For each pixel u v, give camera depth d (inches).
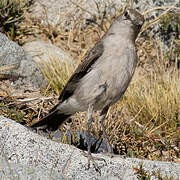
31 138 320.2
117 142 435.5
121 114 478.9
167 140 443.5
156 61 644.7
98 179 306.8
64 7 645.9
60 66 546.3
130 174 313.7
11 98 452.8
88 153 323.3
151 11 647.1
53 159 312.7
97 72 343.9
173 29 654.5
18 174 286.4
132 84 543.2
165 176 307.9
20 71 493.0
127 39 343.6
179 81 545.3
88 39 643.5
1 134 319.6
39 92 482.3
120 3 644.7
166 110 494.0
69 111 382.0
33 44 577.0
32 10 639.1
